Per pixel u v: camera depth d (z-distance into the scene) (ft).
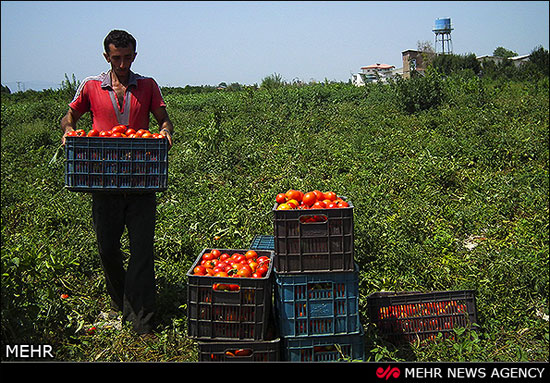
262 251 14.24
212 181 32.04
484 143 36.65
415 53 166.81
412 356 13.88
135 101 15.26
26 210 26.37
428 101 53.57
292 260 11.94
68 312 15.61
